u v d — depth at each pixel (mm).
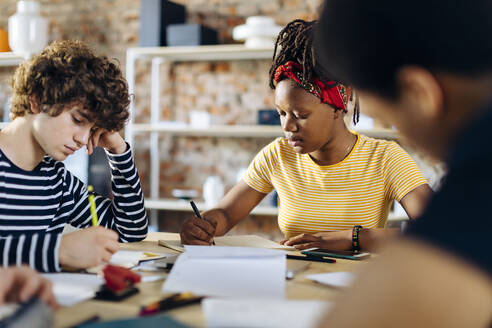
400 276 312
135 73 3535
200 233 1325
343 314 318
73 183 1385
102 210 1440
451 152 376
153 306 669
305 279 916
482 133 357
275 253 977
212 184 3113
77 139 1143
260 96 3326
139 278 823
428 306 298
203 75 3418
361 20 418
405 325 297
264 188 1730
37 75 1112
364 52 417
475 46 370
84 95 1114
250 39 3049
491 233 317
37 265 880
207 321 556
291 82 1407
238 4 3348
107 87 1190
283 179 1674
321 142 1470
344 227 1584
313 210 1612
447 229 326
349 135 1609
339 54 445
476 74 373
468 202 334
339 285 820
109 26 3566
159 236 1536
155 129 3188
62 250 886
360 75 430
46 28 3250
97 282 817
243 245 1335
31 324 482
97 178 3098
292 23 1472
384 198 1586
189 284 785
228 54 3174
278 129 2992
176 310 677
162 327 553
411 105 410
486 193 334
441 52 378
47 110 1099
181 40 3102
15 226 1188
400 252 328
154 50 3127
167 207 3131
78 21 3613
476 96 377
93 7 3592
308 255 1189
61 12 3639
